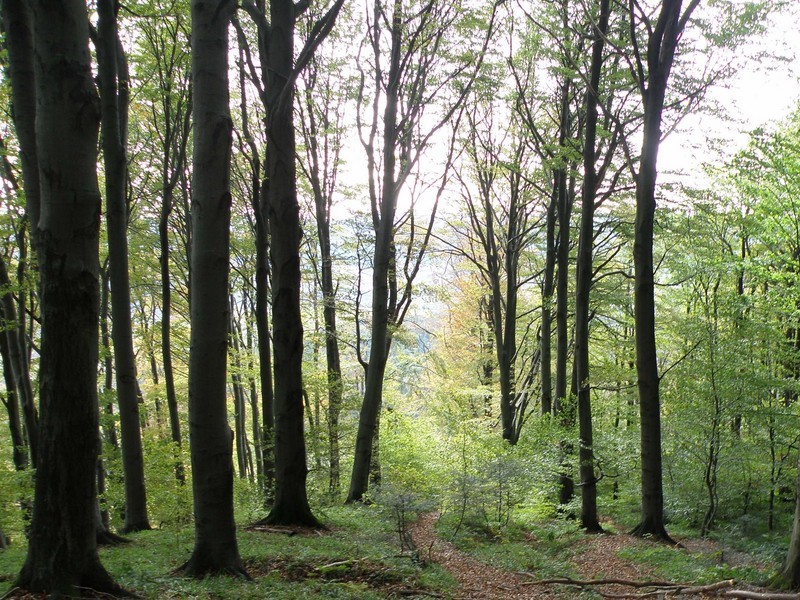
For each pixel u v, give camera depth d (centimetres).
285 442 1088
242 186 1970
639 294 1327
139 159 1770
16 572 698
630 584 927
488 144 2289
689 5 1230
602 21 1408
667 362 2217
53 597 525
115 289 1148
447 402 2541
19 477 1237
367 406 1566
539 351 2750
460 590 867
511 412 2330
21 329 1295
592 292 2134
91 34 1048
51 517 548
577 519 1564
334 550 914
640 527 1333
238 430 2773
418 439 2083
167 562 805
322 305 2070
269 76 1058
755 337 1578
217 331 697
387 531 1191
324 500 1698
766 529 1600
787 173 1511
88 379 551
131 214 1933
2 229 1283
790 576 820
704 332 1538
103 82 1073
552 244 2105
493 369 3023
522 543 1339
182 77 1507
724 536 1431
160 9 1247
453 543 1248
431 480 1622
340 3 855
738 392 1502
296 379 1091
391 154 1580
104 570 574
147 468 1493
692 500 1630
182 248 2203
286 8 1048
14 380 1498
